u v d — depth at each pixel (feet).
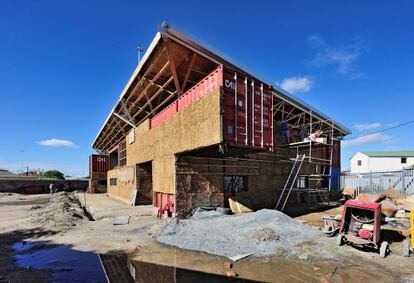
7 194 129.08
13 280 19.43
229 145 34.71
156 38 37.81
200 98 37.19
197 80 49.78
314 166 73.41
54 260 23.73
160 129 50.26
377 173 78.28
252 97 38.52
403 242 26.37
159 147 50.34
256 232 29.30
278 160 60.13
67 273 20.68
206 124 35.55
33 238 31.55
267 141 40.27
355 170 192.95
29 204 80.89
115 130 100.07
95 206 62.80
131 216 45.47
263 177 55.83
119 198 85.30
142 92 56.65
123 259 23.86
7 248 27.63
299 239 28.50
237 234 29.32
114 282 19.04
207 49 39.88
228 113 34.65
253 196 53.16
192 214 41.63
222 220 35.24
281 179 60.44
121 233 33.30
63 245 28.37
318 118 73.97
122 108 70.95
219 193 45.80
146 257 24.29
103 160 137.18
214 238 28.35
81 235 32.55
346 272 20.48
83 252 25.91
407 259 23.27
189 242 27.73
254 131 38.29
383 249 23.80
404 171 71.87
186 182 42.11
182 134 41.16
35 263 23.03
